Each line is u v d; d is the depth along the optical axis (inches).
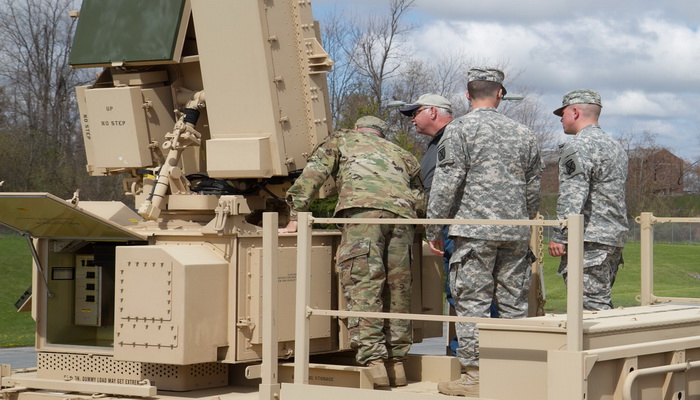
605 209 225.6
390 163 221.8
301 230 182.9
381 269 213.3
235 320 203.9
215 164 223.3
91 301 227.8
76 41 238.7
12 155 1151.6
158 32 229.0
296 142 226.7
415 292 247.8
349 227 215.6
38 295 225.8
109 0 237.8
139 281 201.8
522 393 159.8
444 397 166.2
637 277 1049.5
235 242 204.1
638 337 170.1
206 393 209.5
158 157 236.4
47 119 1261.1
